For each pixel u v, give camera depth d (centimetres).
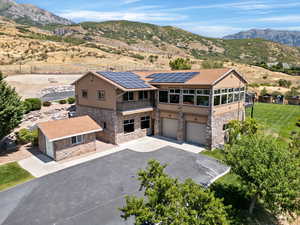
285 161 1008
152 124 2684
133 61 10144
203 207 752
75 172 1666
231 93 2383
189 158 1936
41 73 5675
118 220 1122
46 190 1408
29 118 2828
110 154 2045
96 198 1317
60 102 3594
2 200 1297
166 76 2614
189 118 2312
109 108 2322
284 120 3331
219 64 7131
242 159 1070
